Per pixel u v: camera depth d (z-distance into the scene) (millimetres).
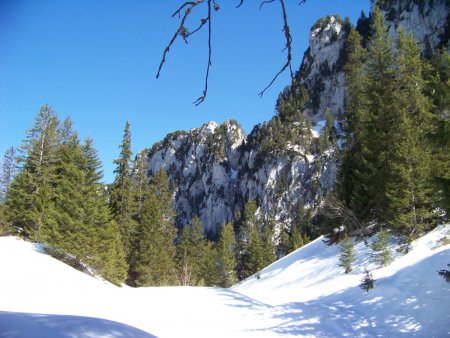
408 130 21906
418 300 9562
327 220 27359
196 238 68125
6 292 9234
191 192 148500
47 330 4000
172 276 44219
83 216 28422
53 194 32812
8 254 15602
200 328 8203
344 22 132875
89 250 26875
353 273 16750
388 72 30625
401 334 8359
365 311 10234
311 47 135625
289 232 89438
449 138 8758
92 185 29734
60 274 13836
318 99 125188
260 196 110188
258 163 120000
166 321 8438
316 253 26969
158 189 58750
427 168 18688
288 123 122688
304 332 8547
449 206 9055
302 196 97750
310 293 15914
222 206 132625
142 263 42500
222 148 148250
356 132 30672
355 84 44062
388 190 20828
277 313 10031
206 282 56281
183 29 2117
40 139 35875
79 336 3988
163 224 55094
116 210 42281
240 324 8891
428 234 16766
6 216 32344
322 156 101000
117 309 9086
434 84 10023
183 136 174500
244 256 66312
